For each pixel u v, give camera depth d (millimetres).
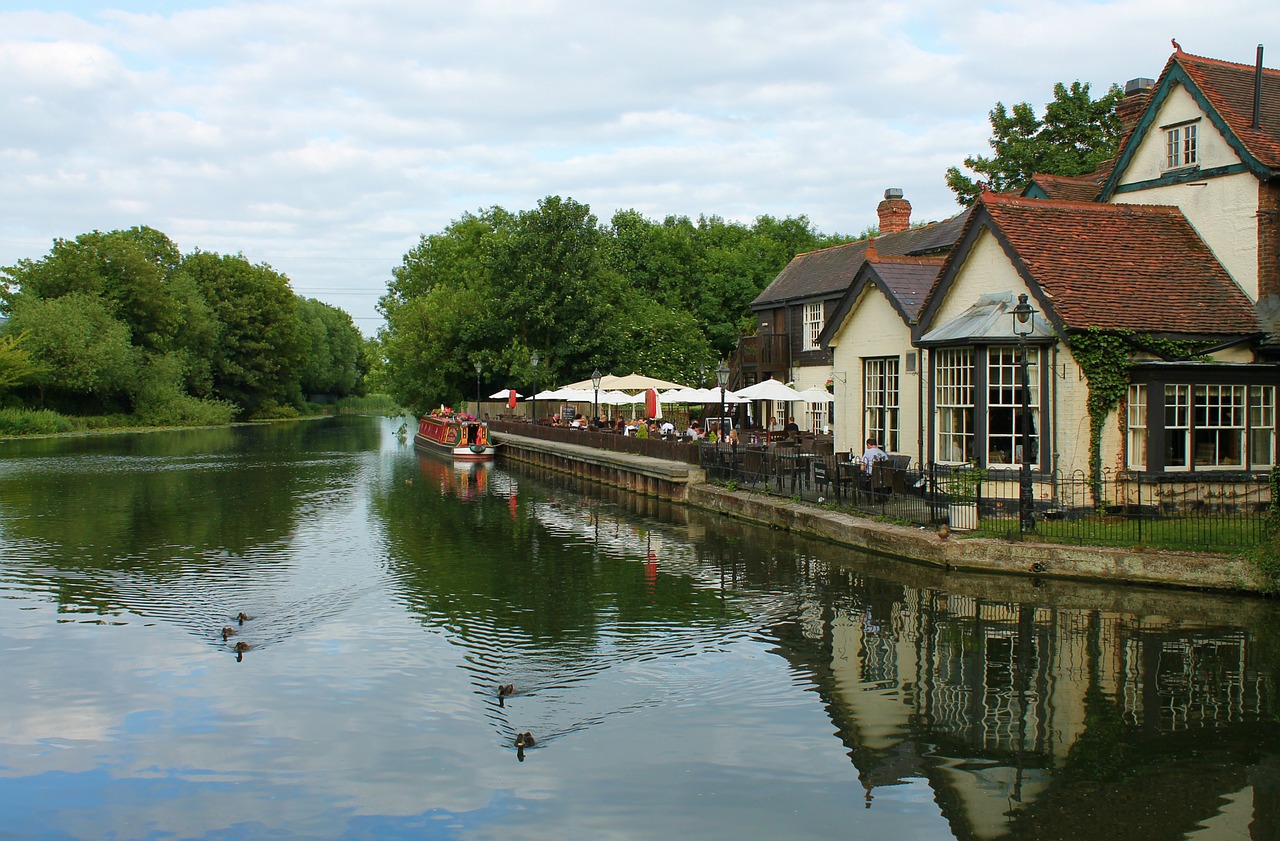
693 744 9180
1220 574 13828
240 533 21906
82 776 8656
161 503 27734
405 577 16703
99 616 14008
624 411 52094
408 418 101000
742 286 61562
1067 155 39156
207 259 91625
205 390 86000
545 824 7664
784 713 9906
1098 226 19406
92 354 68938
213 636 12953
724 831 7512
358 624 13539
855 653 11773
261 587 15938
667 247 69312
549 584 16062
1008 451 18297
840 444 24594
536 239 56875
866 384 23625
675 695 10492
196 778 8586
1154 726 9352
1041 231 18938
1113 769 8469
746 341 39469
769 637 12570
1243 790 8062
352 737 9438
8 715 10078
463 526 23047
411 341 62219
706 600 14664
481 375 59344
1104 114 41125
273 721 9875
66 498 28812
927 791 8133
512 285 57750
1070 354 17297
